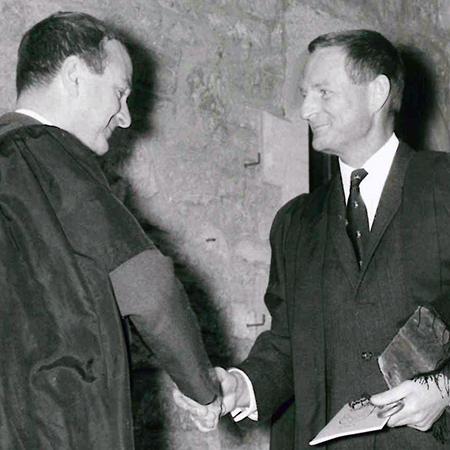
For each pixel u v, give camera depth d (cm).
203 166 370
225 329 369
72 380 186
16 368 186
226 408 260
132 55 350
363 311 253
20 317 188
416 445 245
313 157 428
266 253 387
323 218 271
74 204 195
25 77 214
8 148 197
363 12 461
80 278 191
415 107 496
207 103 376
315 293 263
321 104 263
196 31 376
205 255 366
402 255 252
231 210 378
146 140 352
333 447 253
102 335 190
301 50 416
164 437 340
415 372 236
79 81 212
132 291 196
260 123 394
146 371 337
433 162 262
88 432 186
